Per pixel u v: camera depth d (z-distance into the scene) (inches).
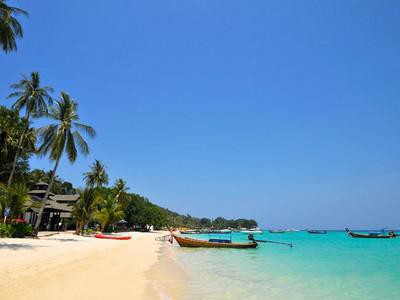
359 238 3019.2
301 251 1385.3
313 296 474.3
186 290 450.6
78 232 1535.4
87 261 598.2
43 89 1295.5
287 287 534.6
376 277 684.1
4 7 804.0
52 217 1888.5
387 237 2765.7
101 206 1989.4
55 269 463.5
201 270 690.8
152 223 3179.1
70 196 2206.0
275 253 1243.8
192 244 1283.2
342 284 592.4
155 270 599.5
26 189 1037.8
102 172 2277.3
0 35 790.5
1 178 1456.7
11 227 957.2
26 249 675.4
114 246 1015.6
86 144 1219.2
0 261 477.7
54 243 913.5
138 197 3152.1
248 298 428.8
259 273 685.3
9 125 1262.3
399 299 471.2
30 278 377.1
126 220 2923.2
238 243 1350.9
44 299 290.7
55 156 1157.1
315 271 754.8
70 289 344.5
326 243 2149.4
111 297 333.1
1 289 311.0
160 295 385.4
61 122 1182.3
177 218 7012.8
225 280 570.6
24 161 1576.0
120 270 538.9
